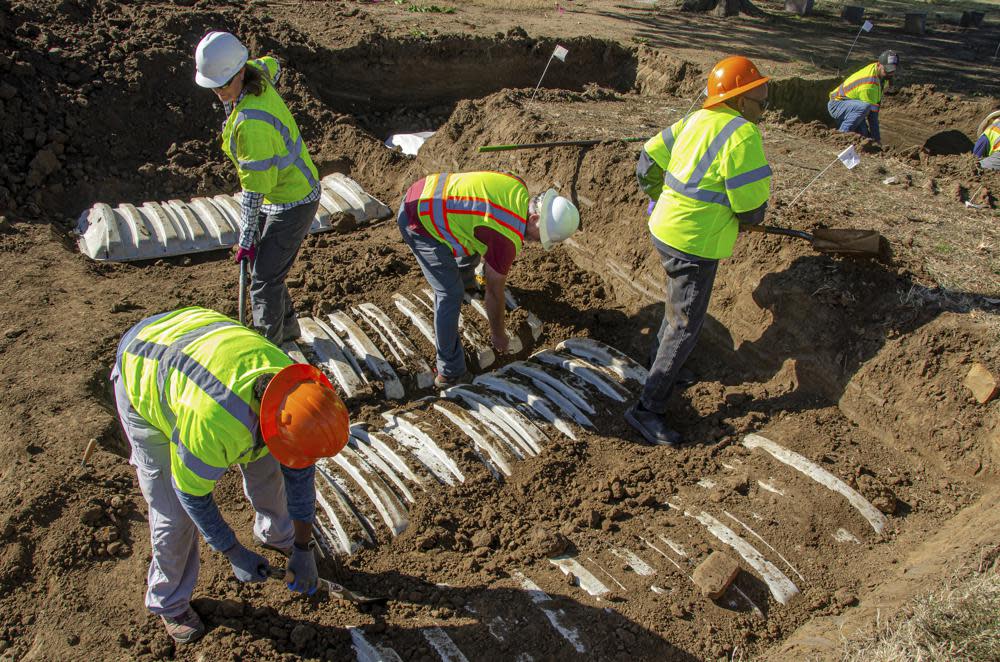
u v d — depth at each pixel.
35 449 4.04
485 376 5.16
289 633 3.21
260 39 8.92
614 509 4.03
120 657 3.07
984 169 6.80
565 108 7.80
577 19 12.69
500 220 4.38
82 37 7.98
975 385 4.18
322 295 5.85
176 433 2.60
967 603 3.13
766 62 11.31
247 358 2.66
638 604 3.44
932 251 5.12
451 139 7.62
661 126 7.41
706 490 4.13
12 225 6.36
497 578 3.59
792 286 4.89
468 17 11.63
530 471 4.31
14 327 5.11
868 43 13.49
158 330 2.82
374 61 9.64
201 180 7.52
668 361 4.37
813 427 4.48
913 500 4.06
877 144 7.34
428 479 4.17
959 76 11.97
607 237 6.13
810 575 3.64
